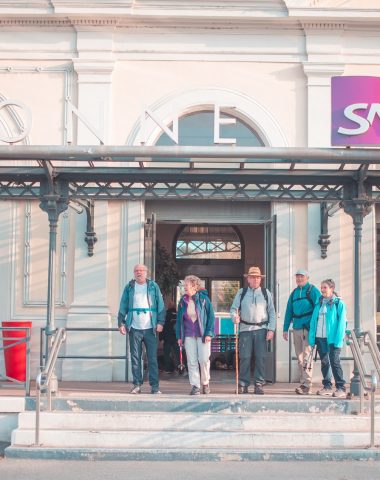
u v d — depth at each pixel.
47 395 10.30
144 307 11.20
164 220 13.85
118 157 9.98
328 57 13.74
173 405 10.41
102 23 13.68
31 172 10.70
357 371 10.84
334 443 9.77
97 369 13.27
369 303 13.55
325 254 13.59
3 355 13.45
